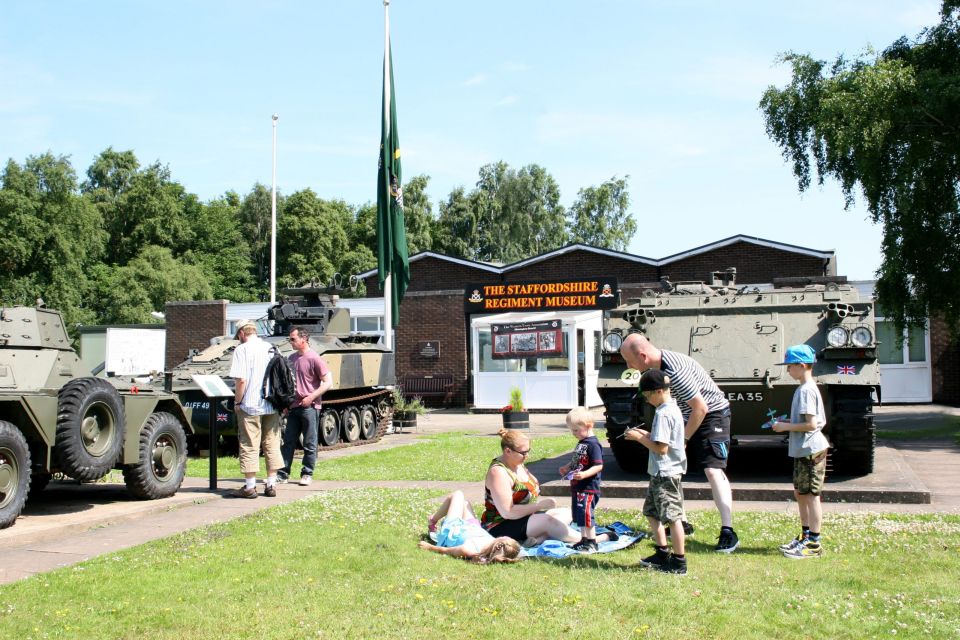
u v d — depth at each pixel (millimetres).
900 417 22062
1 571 6699
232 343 18516
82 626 5227
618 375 11422
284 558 6992
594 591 5922
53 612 5516
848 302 11445
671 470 6500
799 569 6512
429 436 20500
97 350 33938
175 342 33219
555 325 27203
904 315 19297
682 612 5453
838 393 10688
